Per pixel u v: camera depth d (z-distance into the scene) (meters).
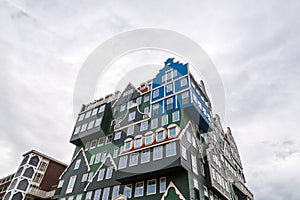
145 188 22.62
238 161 40.69
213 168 26.36
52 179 39.06
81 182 29.52
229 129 43.38
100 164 29.56
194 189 20.97
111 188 25.61
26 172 36.41
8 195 34.31
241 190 33.28
